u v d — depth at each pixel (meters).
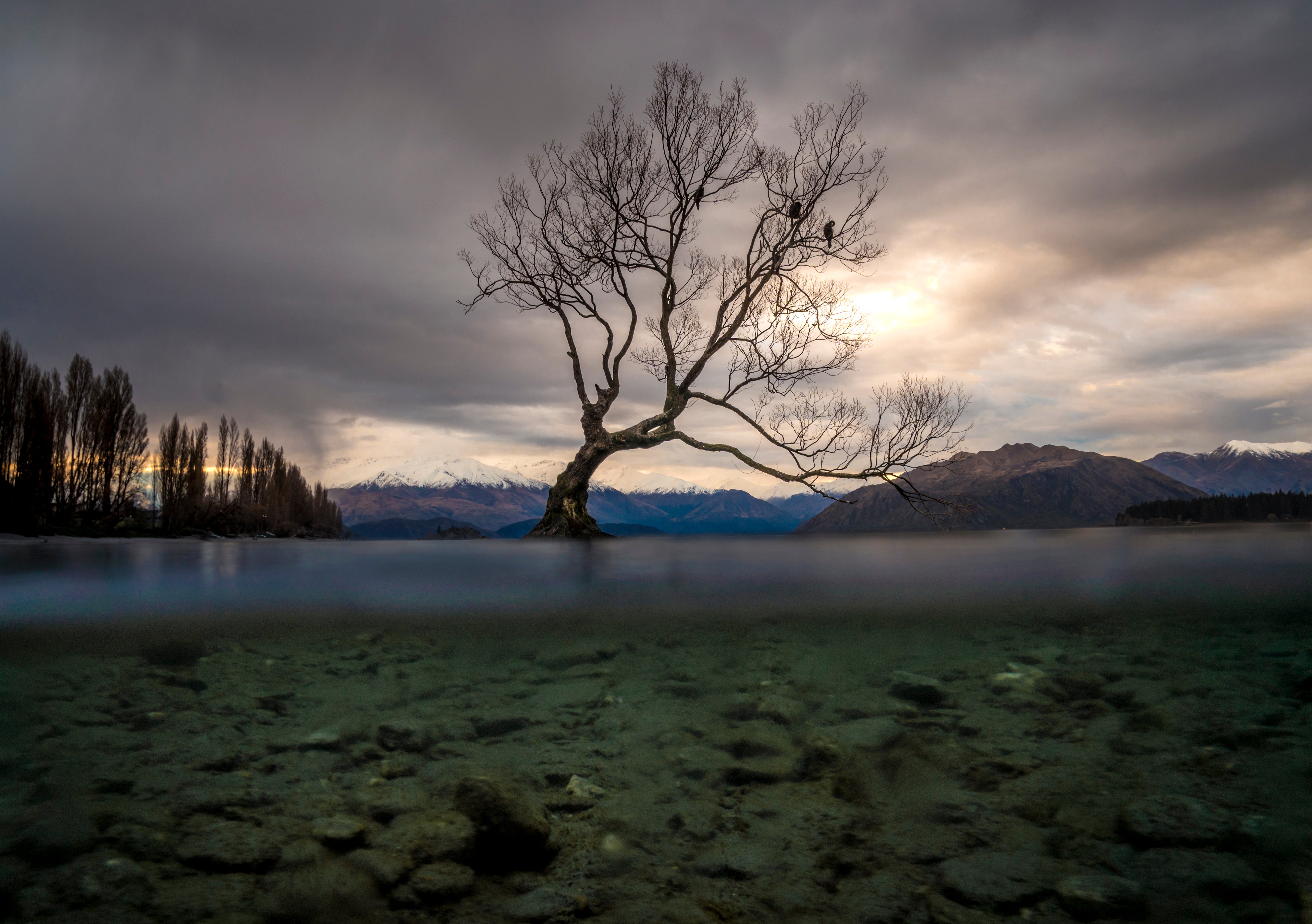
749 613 3.46
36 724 2.19
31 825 1.52
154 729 2.20
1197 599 3.61
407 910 1.29
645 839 1.59
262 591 4.07
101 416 33.31
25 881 1.29
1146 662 2.69
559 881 1.42
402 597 3.84
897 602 3.53
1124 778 1.76
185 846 1.46
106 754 1.98
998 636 3.22
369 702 2.48
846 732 2.12
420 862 1.43
